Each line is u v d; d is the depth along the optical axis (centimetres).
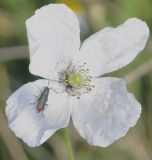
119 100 29
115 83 29
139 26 29
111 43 29
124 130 28
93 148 35
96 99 29
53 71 29
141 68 35
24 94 28
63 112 29
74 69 29
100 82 29
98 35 29
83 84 29
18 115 27
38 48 28
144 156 35
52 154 35
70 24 29
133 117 28
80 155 35
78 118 29
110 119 28
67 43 29
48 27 28
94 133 28
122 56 29
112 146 35
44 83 29
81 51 29
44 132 27
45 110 29
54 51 29
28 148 35
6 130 34
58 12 28
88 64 29
